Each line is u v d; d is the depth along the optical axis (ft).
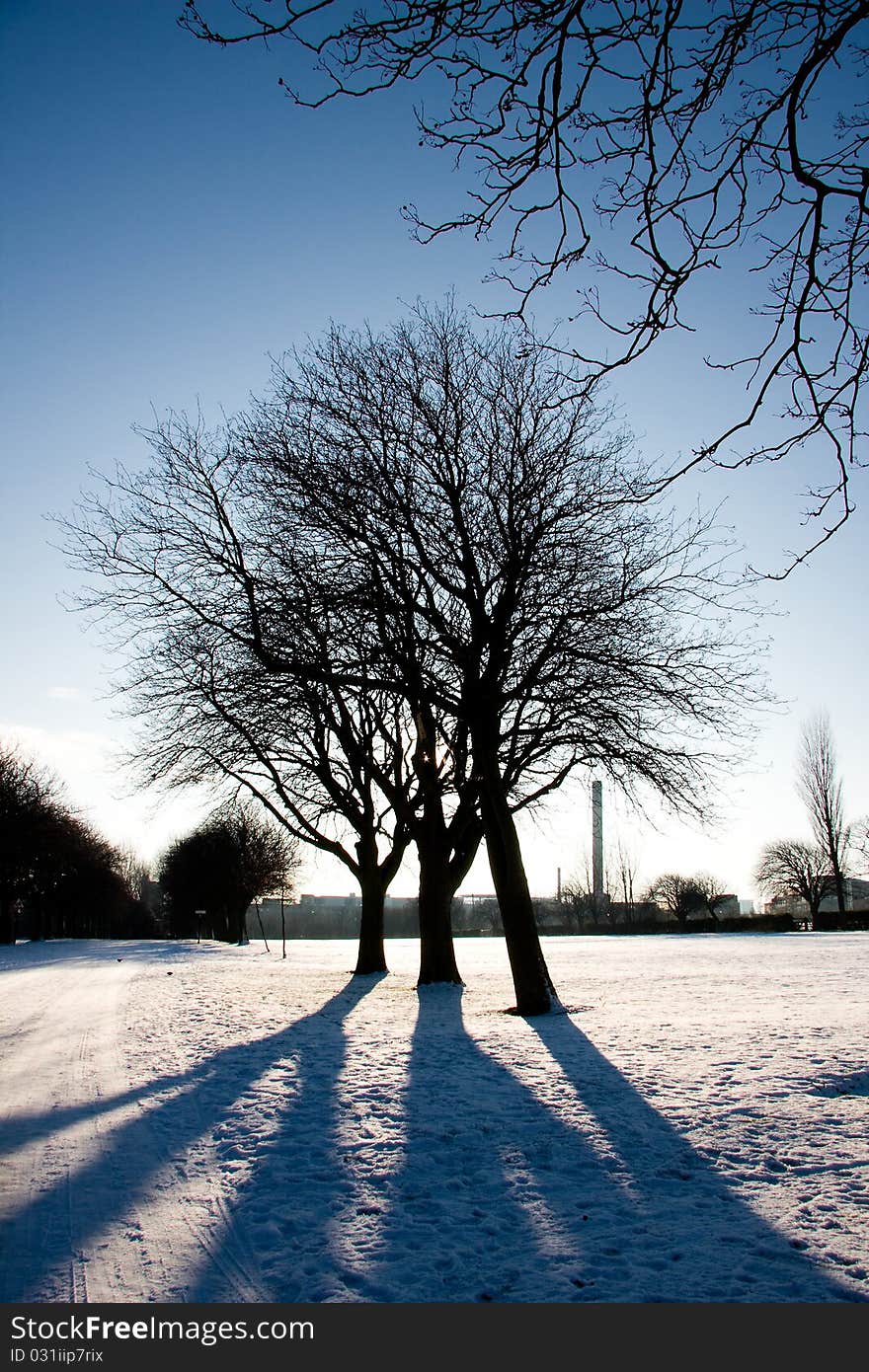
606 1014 52.65
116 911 334.44
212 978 93.45
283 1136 28.81
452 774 76.23
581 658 55.83
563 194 16.90
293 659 54.85
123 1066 41.83
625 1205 21.93
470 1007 61.11
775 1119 27.99
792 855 237.04
